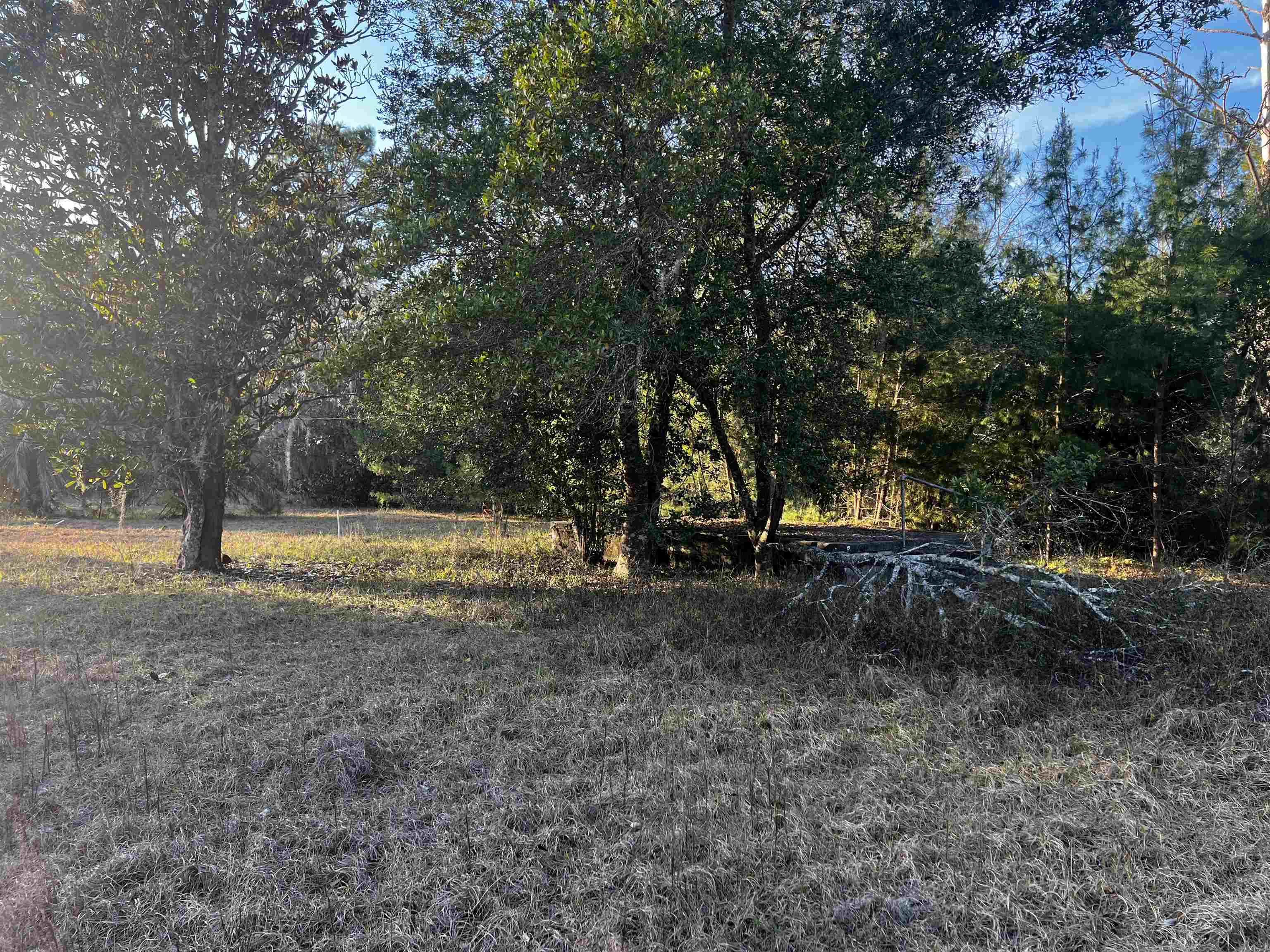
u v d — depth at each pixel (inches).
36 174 347.6
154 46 358.0
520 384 400.5
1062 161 511.5
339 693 227.9
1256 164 652.1
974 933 121.6
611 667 253.9
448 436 451.5
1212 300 446.6
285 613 340.5
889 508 663.8
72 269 335.6
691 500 461.1
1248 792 163.6
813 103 358.0
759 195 371.2
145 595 384.2
